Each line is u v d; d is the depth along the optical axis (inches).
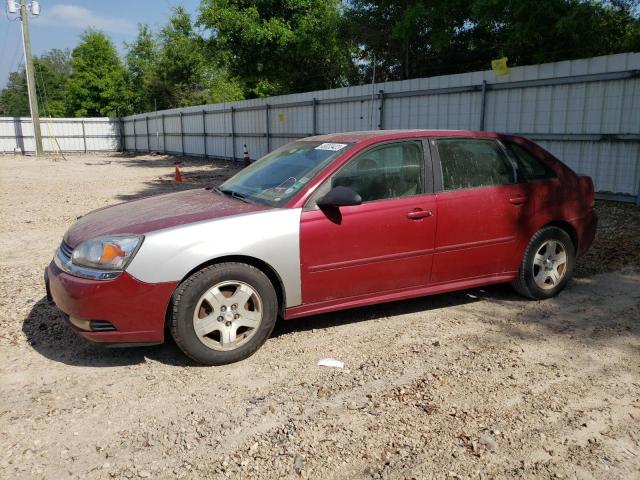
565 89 419.8
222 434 119.1
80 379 144.5
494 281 193.6
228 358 151.0
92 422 124.0
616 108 390.0
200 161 1087.0
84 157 1349.7
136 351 161.6
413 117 567.2
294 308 160.9
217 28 893.8
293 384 141.0
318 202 159.3
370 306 199.3
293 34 895.1
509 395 134.9
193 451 113.3
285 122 839.1
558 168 205.5
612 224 333.7
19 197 526.6
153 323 144.0
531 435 118.3
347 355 158.1
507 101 464.1
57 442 116.5
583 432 119.5
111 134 1653.5
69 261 149.9
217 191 189.9
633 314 189.6
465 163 185.9
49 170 906.7
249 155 981.2
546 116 435.8
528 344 165.2
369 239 165.8
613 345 164.6
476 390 137.3
